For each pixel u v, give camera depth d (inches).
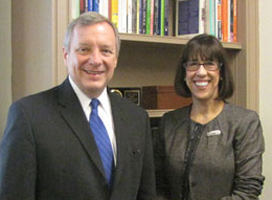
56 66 63.5
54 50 63.3
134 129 56.8
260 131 65.1
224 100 68.7
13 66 76.1
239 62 90.6
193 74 65.6
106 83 52.6
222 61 65.8
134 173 55.3
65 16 64.2
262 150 64.1
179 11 87.0
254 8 88.8
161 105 81.1
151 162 59.8
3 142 47.9
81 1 68.1
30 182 46.8
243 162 62.3
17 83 75.0
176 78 70.1
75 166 48.6
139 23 75.9
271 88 92.7
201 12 83.4
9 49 76.0
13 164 46.3
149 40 76.0
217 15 85.6
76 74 50.9
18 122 47.5
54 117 49.7
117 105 57.2
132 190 54.7
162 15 79.5
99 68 50.3
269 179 93.4
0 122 74.3
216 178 62.5
